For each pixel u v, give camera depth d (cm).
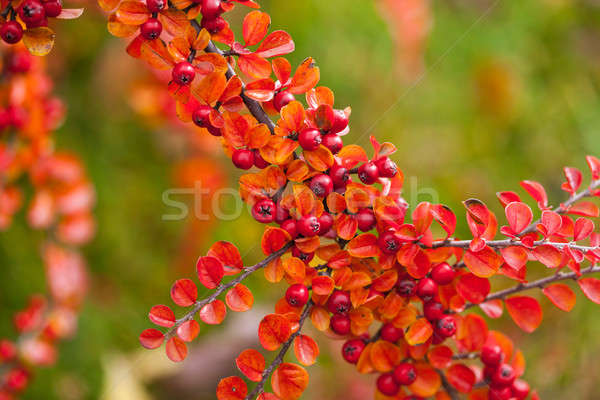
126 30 50
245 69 50
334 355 85
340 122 50
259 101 50
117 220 86
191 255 88
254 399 50
